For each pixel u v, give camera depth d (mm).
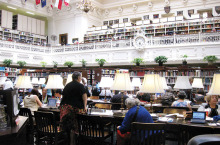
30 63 16531
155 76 3920
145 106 4836
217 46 11766
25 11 20969
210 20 15602
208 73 9828
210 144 1080
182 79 5250
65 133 4586
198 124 3195
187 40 12727
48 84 5102
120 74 4328
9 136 1833
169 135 4363
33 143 4328
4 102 2057
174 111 4355
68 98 3771
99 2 21656
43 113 3834
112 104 5406
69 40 21078
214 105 3857
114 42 15031
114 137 5047
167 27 16641
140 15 20312
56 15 21953
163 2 19281
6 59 14695
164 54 13102
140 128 2834
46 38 21812
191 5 18203
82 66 15414
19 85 5426
